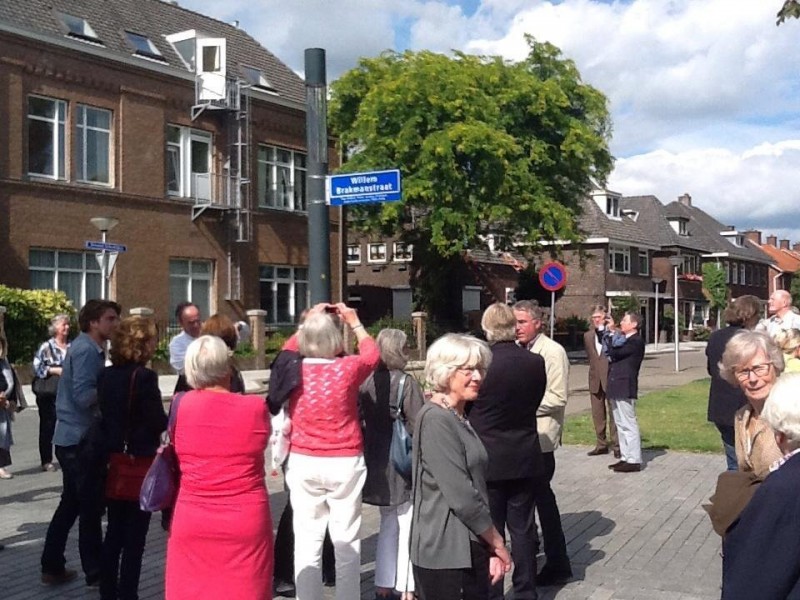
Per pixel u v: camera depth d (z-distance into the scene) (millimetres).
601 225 53281
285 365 5055
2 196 22625
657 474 10070
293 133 31719
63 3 25609
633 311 10430
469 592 3883
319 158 7867
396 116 29250
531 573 5320
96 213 24984
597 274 53031
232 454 4164
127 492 5203
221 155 29000
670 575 6273
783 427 2971
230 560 4145
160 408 5336
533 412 5270
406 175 28938
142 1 29219
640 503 8586
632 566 6488
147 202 26453
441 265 34688
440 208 28953
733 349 3852
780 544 2738
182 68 27844
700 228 72750
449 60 30188
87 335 6059
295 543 5094
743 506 3176
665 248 61562
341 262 33344
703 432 13422
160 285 26875
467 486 3777
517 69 32031
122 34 26891
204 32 31078
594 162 33156
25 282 23250
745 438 3826
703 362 35688
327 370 4949
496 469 5117
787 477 2797
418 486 3916
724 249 71188
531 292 43062
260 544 4223
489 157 28406
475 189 29000
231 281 29156
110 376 5348
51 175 24047
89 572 5926
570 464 10688
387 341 5469
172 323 27281
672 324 59531
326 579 6004
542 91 30891
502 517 5285
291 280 31797
